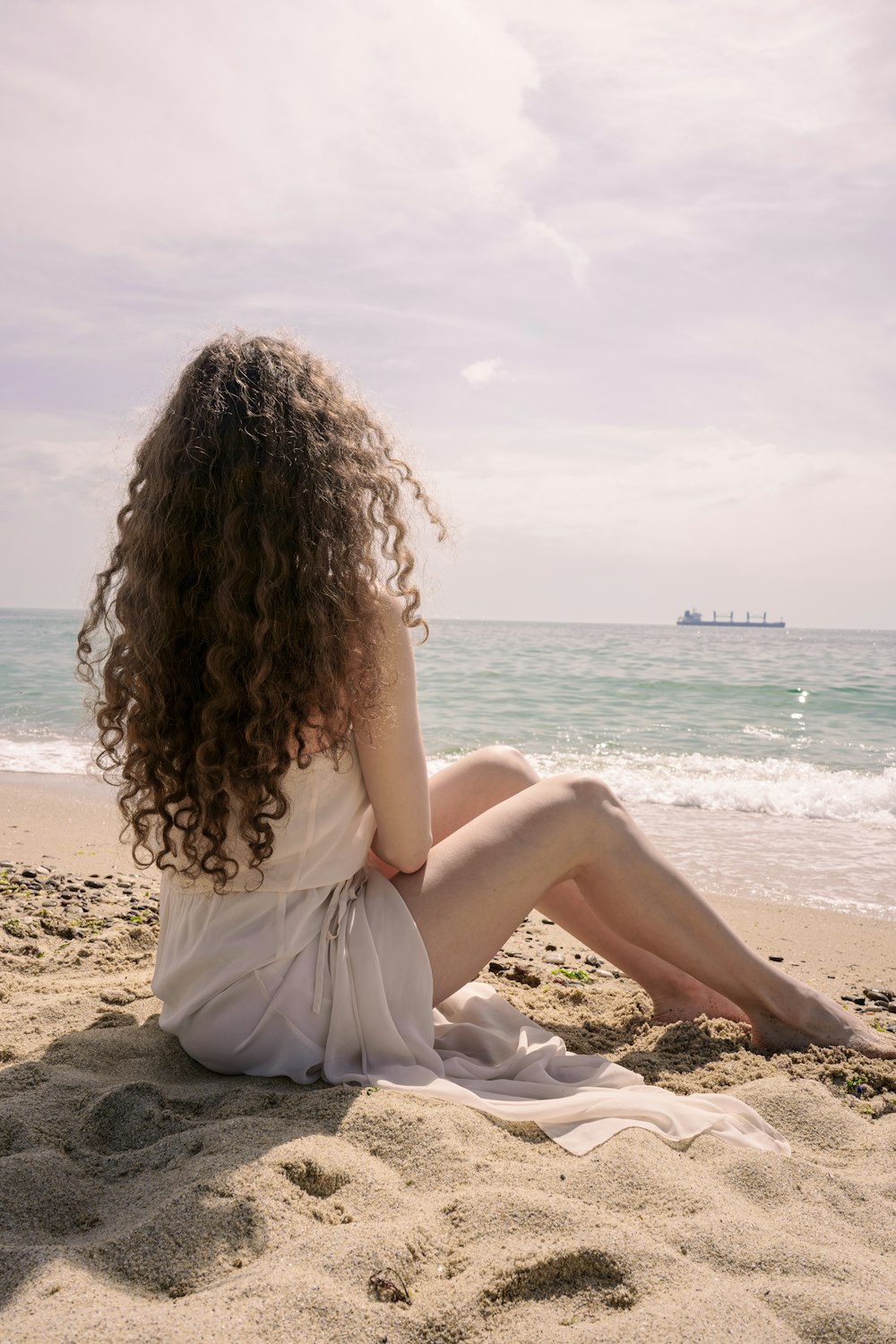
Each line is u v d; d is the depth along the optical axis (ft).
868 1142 7.28
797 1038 9.16
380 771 7.61
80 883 17.43
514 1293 4.93
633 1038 9.64
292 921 7.48
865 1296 4.94
